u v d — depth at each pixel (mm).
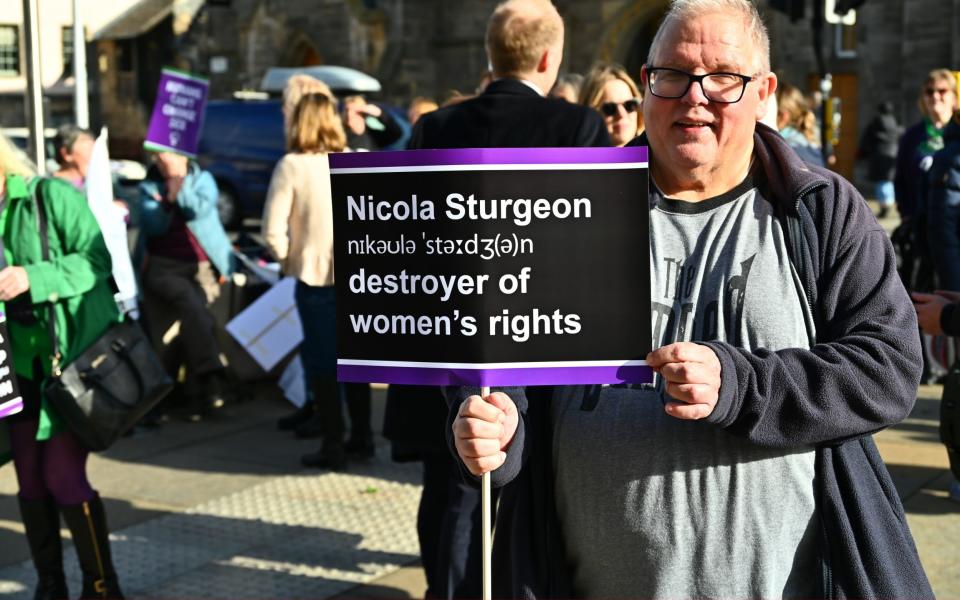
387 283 2248
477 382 2188
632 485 2232
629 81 5480
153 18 36719
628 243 2178
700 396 2020
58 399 3959
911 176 7680
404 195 2215
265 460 6410
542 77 4117
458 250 2188
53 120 38031
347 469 6184
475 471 2143
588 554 2318
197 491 5836
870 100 22109
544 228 2174
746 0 2264
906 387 2148
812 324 2217
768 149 2287
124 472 6203
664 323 2240
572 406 2316
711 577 2211
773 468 2195
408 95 27797
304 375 7070
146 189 7234
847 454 2234
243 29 32344
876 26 21938
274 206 5773
